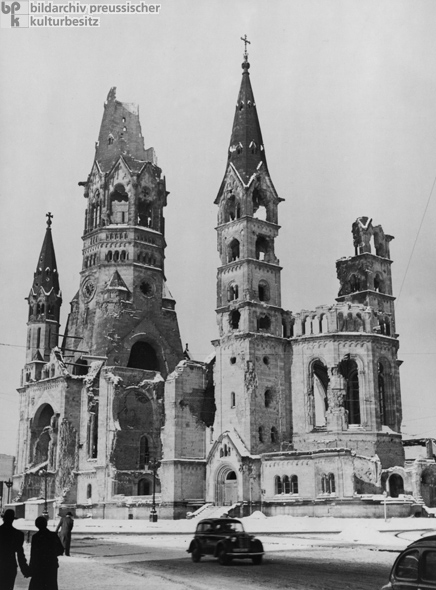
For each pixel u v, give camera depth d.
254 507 109.81
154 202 156.88
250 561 47.91
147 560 48.84
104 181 155.50
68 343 157.25
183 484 117.44
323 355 116.69
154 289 151.75
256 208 132.38
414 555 23.30
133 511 122.94
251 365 116.56
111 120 161.38
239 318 123.31
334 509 100.81
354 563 44.81
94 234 153.62
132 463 135.38
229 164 129.88
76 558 49.91
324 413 137.12
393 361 119.00
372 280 126.19
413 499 101.81
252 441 113.25
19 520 135.88
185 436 120.50
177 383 122.06
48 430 147.75
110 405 134.75
